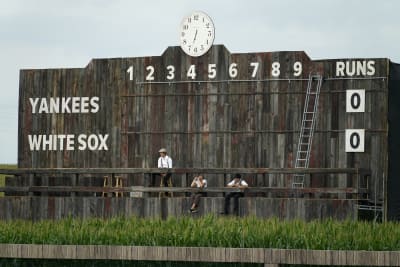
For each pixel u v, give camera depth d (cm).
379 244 4641
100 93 7462
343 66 6919
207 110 7206
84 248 4181
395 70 6931
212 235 4797
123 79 7419
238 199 6269
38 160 7581
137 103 7375
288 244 4703
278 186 6988
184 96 7256
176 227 4922
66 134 7519
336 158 6906
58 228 5034
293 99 7012
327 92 6944
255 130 7088
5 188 6762
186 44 7256
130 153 7375
